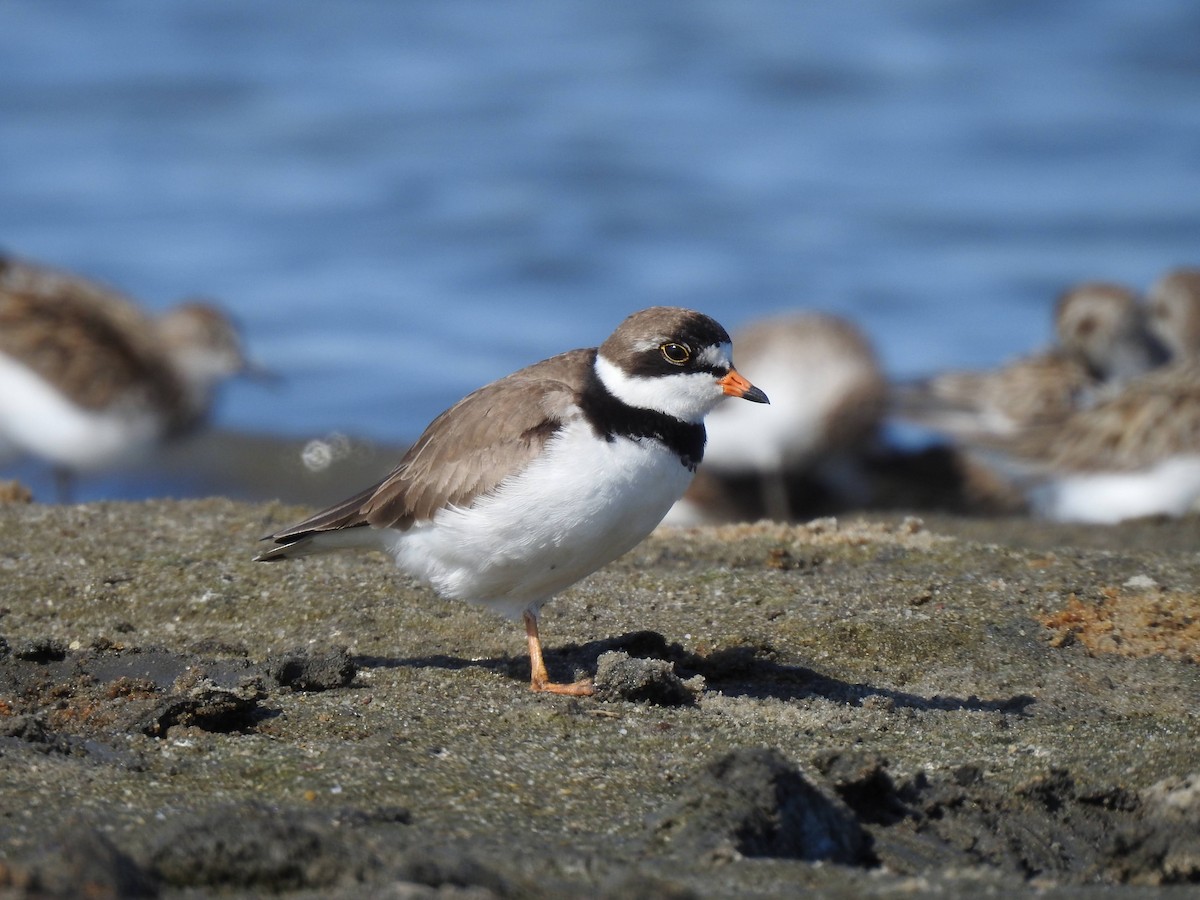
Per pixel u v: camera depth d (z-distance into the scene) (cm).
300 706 832
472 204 2791
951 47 3331
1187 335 1789
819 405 1641
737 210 2748
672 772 765
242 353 1850
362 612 997
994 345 2323
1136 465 1622
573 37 3538
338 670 869
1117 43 3278
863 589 1035
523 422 861
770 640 962
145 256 2592
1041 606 1005
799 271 2534
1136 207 2689
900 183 2827
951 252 2586
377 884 587
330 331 2383
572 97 3231
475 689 873
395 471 910
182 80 3353
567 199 2797
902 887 624
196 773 736
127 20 3697
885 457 1753
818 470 1708
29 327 1669
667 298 2475
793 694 896
